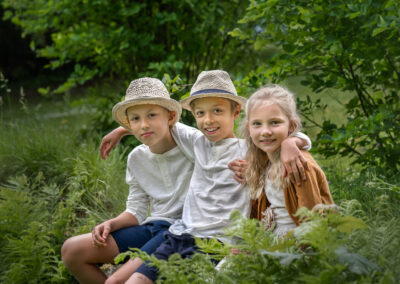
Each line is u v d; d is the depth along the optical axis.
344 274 1.67
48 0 5.80
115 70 6.14
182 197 2.63
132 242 2.53
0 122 6.04
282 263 1.65
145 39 5.31
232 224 1.81
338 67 3.63
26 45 14.79
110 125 5.74
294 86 6.66
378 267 1.66
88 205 3.81
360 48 3.35
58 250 3.02
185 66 5.65
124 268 2.34
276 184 2.21
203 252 2.26
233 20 5.47
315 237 1.65
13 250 2.79
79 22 6.01
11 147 4.84
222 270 1.88
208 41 5.76
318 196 2.06
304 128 3.77
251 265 1.74
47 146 4.77
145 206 2.74
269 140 2.17
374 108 3.74
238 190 2.38
